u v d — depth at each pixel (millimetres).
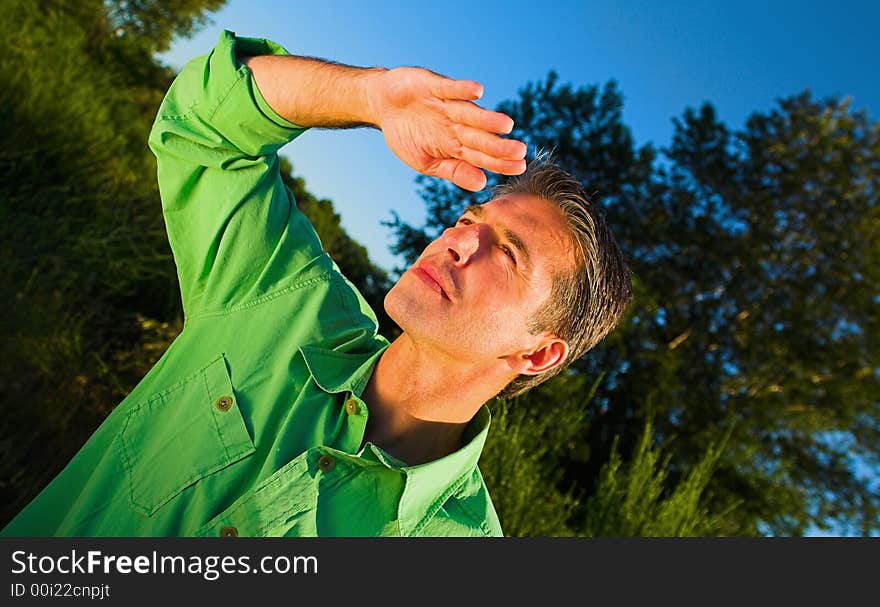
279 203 1804
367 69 1562
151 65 14039
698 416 11578
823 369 12555
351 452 1582
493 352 1688
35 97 6695
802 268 13055
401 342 1671
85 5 11984
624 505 5441
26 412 4910
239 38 1806
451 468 1666
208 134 1721
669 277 12812
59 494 1584
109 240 6398
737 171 13312
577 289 1761
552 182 1807
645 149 13039
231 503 1503
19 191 6137
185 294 1771
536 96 12906
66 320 5969
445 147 1392
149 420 1600
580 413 6109
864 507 12492
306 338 1680
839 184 13062
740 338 12602
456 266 1671
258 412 1585
